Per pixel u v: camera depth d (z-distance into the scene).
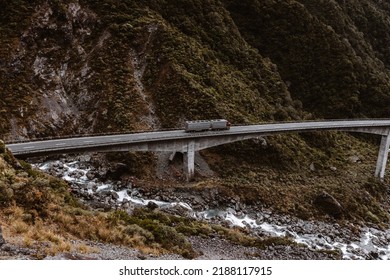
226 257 39.25
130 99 85.75
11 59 85.06
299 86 121.69
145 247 32.62
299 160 89.56
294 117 104.94
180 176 76.75
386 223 77.88
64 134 82.25
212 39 108.94
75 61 91.62
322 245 61.44
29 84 85.00
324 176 88.50
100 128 82.56
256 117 93.88
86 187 67.88
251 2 127.19
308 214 72.12
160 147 72.75
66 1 95.38
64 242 25.94
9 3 92.69
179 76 88.31
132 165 75.50
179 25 105.25
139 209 57.25
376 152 111.62
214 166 80.56
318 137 103.25
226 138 79.62
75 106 86.88
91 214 35.66
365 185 89.75
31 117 80.25
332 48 126.50
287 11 128.62
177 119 84.12
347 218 74.50
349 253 59.72
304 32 127.25
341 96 120.56
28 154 59.81
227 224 62.75
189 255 35.25
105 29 95.38
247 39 124.12
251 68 110.19
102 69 89.81
